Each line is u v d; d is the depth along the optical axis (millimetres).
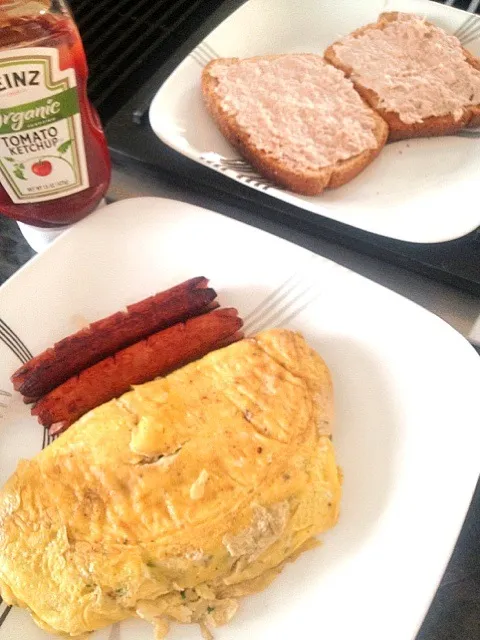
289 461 257
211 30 416
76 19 425
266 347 284
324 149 349
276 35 422
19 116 274
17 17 259
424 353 296
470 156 372
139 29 426
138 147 373
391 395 292
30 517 250
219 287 323
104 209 334
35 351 308
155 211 335
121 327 289
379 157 373
